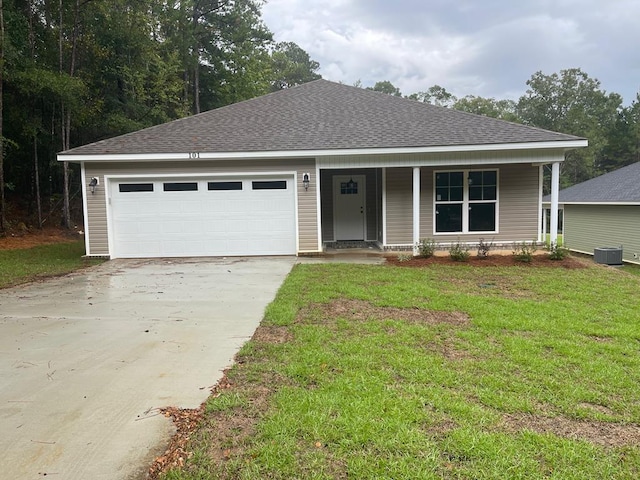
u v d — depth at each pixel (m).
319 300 5.88
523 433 2.58
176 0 24.41
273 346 4.04
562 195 19.30
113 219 10.33
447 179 11.09
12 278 7.78
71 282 7.41
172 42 23.89
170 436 2.50
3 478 2.12
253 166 10.31
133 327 4.72
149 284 7.19
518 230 11.11
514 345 4.13
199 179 10.35
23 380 3.30
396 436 2.50
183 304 5.79
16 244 13.21
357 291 6.41
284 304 5.64
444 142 9.91
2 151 13.74
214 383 3.24
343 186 12.95
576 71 49.31
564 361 3.74
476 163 10.20
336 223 13.02
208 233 10.47
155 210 10.37
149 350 3.97
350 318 5.07
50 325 4.80
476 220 11.15
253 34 29.39
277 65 46.44
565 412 2.86
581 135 44.50
